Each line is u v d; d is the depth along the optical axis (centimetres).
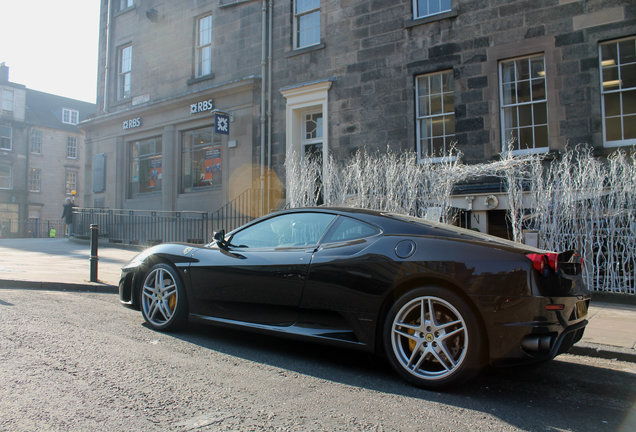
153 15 1691
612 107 911
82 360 386
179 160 1616
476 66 1036
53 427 265
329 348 460
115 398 310
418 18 1110
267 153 1353
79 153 4241
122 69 1869
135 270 530
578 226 816
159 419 280
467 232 392
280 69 1344
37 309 583
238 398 320
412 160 1036
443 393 344
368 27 1184
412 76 1116
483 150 1020
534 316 324
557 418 305
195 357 411
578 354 473
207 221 1397
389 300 372
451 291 343
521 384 374
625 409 324
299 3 1335
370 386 355
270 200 1334
